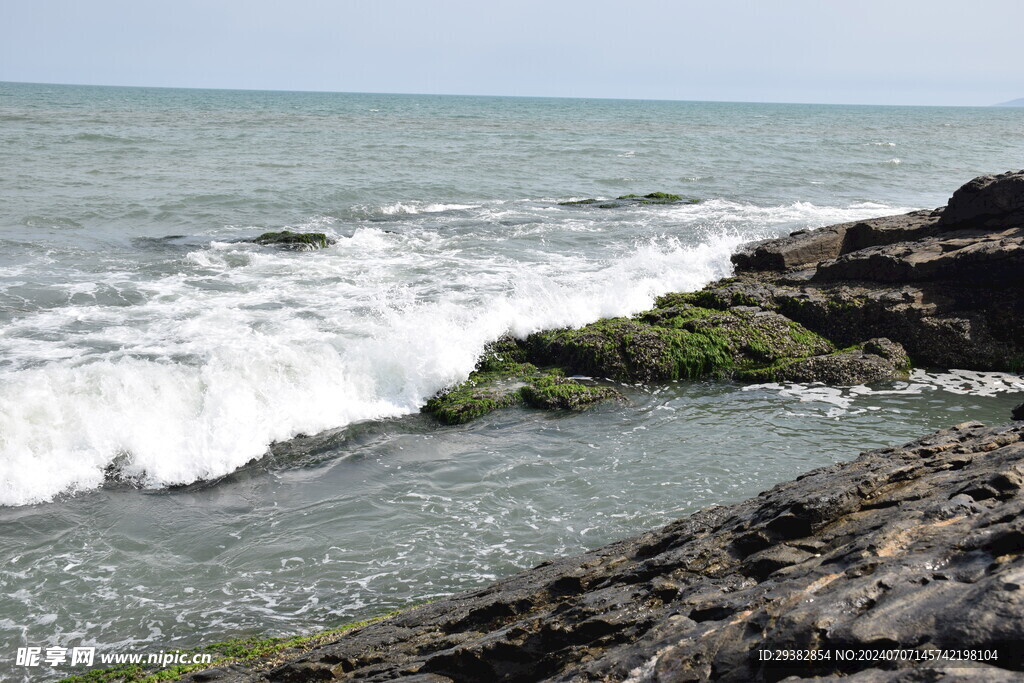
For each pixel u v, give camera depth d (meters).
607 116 118.62
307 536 8.48
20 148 36.59
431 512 8.98
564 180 35.72
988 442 5.86
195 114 81.25
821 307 14.82
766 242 18.14
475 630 5.37
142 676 6.18
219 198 26.38
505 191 31.67
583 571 5.54
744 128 91.38
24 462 9.34
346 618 7.14
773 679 3.35
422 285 16.47
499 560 8.05
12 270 16.61
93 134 44.22
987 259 14.01
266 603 7.37
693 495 9.34
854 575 3.87
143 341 12.64
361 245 20.62
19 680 6.29
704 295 15.77
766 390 12.93
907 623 3.27
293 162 37.31
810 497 4.93
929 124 123.12
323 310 14.53
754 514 5.48
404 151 45.06
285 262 18.42
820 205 30.00
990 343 13.95
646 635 4.05
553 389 12.16
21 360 11.62
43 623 7.03
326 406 11.46
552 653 4.36
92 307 14.36
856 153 54.66
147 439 10.02
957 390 13.02
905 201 31.67
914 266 14.77
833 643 3.31
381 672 5.06
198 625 7.03
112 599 7.39
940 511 4.33
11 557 7.94
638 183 35.72
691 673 3.56
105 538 8.36
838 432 11.25
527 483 9.67
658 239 22.05
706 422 11.57
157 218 23.30
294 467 10.06
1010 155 56.25
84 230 21.12
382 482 9.69
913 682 2.90
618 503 9.17
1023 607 3.08
